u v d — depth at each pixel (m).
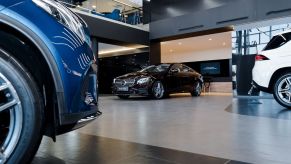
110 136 1.84
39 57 1.02
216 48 11.85
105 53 11.39
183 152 1.42
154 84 5.57
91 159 1.30
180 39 9.88
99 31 8.07
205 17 8.17
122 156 1.35
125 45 9.80
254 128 2.06
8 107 0.92
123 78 5.64
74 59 1.08
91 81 1.23
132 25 9.31
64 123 1.03
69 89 1.04
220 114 2.94
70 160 1.29
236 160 1.28
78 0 7.50
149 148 1.51
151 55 9.95
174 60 13.62
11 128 0.93
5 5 0.95
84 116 1.14
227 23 7.61
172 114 3.02
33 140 0.95
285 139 1.69
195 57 12.73
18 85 0.94
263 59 3.41
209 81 10.08
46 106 1.05
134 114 3.06
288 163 1.24
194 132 1.96
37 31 0.99
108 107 3.93
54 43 1.02
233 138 1.74
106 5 8.77
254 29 5.73
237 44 5.83
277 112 3.01
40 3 1.03
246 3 7.14
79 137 1.81
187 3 8.97
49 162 1.25
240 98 5.62
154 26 9.76
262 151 1.43
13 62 0.94
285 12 6.38
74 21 1.19
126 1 9.45
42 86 1.02
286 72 3.25
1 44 0.98
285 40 3.27
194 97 6.38
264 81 3.39
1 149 0.91
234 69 5.84
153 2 9.91
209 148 1.50
